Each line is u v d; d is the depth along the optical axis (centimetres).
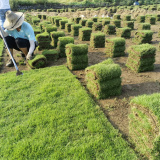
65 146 280
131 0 3962
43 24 1233
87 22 1447
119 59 725
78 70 617
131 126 287
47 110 368
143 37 911
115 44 718
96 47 917
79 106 384
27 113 364
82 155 262
